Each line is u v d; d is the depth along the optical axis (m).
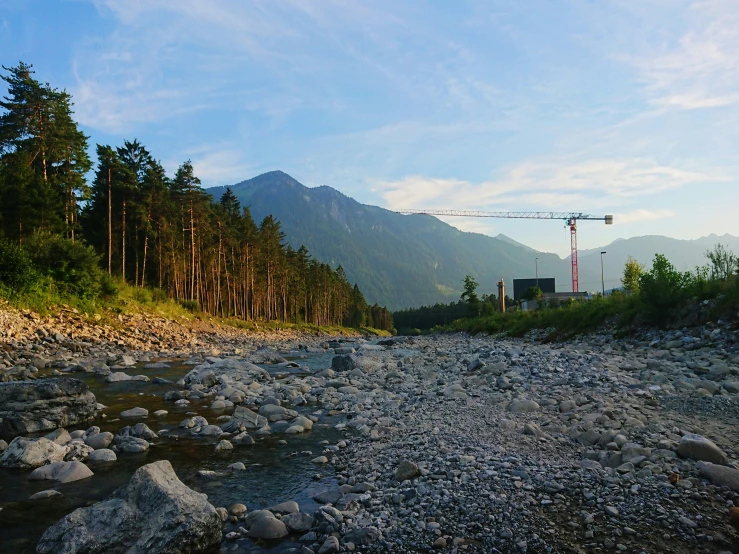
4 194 38.00
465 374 16.11
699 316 17.62
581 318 26.36
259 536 5.56
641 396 10.15
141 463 8.10
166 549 4.93
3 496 6.65
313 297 126.06
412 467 6.96
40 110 43.50
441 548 5.02
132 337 31.91
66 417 10.23
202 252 70.62
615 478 6.32
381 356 22.05
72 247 36.44
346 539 5.30
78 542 4.86
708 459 6.67
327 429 10.44
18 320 25.70
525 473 6.61
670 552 4.78
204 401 13.27
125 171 51.72
